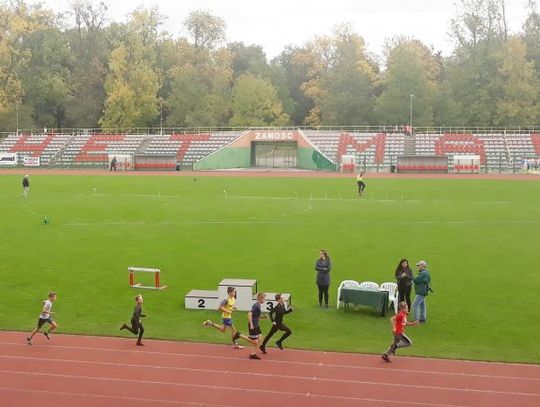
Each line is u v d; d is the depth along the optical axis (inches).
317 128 4173.2
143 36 4495.6
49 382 629.3
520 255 1177.4
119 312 874.1
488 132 3794.3
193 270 1097.4
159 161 3457.2
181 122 4320.9
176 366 669.3
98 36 4847.4
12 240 1371.8
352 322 823.7
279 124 4288.9
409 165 3221.0
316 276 965.2
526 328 788.6
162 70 4510.3
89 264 1146.0
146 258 1189.1
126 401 583.8
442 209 1776.6
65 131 4628.4
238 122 4185.5
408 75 4003.4
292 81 5054.1
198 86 4288.9
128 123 4156.0
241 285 875.4
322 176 2979.8
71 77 4598.9
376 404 571.8
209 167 3531.0
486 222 1541.6
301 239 1357.0
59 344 743.7
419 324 808.3
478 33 4284.0
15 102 4301.2
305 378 633.0
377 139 3567.9
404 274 842.8
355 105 4286.4
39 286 1005.8
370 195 2158.0
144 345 737.6
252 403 575.2
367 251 1230.3
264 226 1524.4
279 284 1002.1
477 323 810.2
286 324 813.9
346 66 4306.1
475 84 4092.0
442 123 4097.0
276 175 3056.1
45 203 1973.4
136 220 1632.6
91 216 1702.8
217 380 629.9
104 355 704.4
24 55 4340.6
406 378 632.4
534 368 660.1
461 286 978.1
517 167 3257.9
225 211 1777.8
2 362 684.1
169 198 2094.0
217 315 861.2
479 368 659.4
